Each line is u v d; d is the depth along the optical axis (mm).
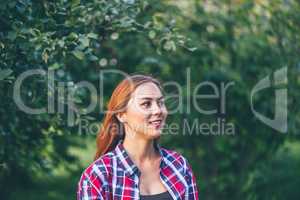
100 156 6504
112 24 7363
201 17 10945
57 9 6973
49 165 10086
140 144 6332
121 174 6250
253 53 10984
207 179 11867
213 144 11547
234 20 11055
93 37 6836
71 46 6938
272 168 12352
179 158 6484
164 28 7652
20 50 6805
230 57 11094
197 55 10750
